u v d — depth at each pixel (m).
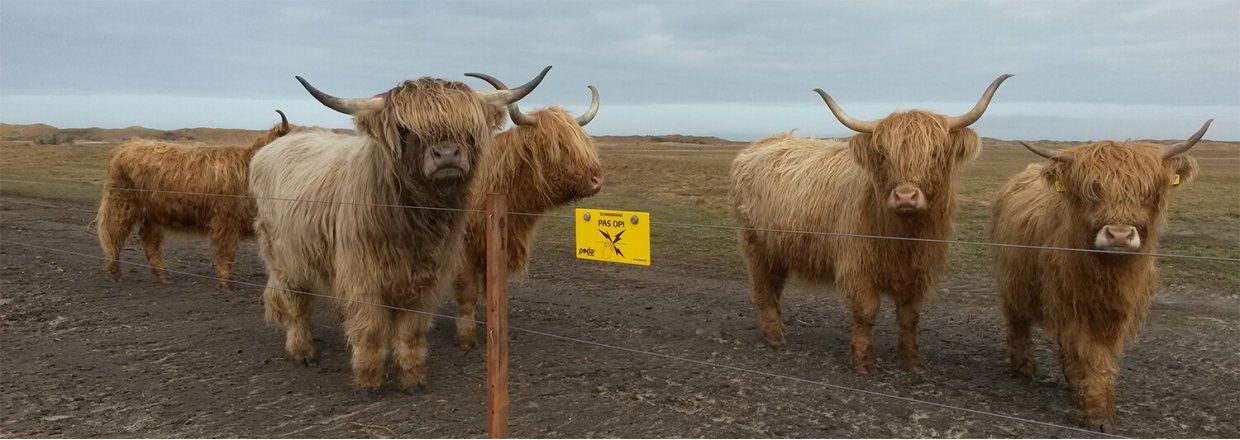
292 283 5.37
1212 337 6.44
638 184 24.17
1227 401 4.95
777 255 6.26
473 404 4.81
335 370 5.55
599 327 6.94
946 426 4.52
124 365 5.63
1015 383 5.36
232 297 8.01
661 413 4.71
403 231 4.43
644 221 3.31
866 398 5.01
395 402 4.85
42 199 17.64
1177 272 8.87
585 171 6.11
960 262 9.81
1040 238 4.79
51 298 7.76
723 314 7.45
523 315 7.38
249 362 5.73
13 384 5.17
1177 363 5.77
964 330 6.83
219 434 4.31
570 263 10.24
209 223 8.34
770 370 5.65
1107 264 4.13
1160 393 5.11
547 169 6.04
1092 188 4.00
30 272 9.03
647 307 7.73
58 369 5.52
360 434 4.31
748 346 6.34
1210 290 8.06
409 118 3.97
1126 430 4.45
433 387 5.16
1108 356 4.43
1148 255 3.96
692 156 50.78
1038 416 4.70
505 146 5.97
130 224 8.62
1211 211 14.96
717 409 4.79
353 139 5.25
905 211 4.72
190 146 8.77
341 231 4.58
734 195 7.05
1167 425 4.53
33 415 4.60
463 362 5.76
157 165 8.38
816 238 5.75
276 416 4.61
